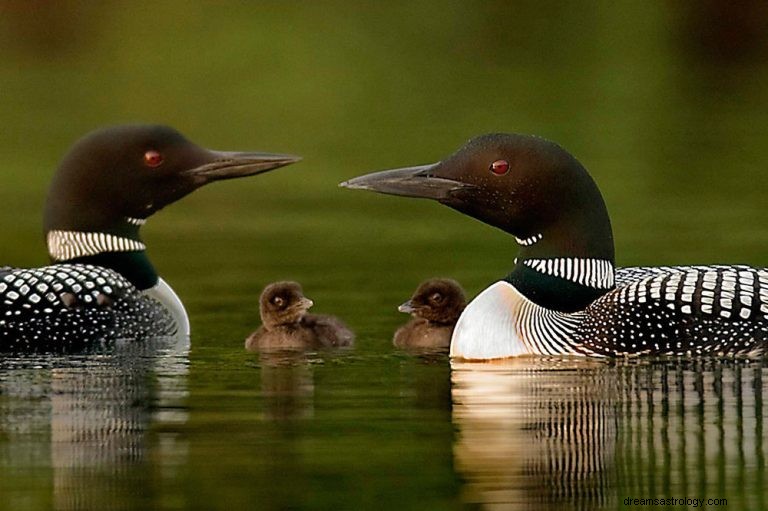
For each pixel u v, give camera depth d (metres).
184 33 31.88
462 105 27.73
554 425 9.34
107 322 12.28
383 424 9.43
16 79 30.22
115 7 32.81
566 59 31.61
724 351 10.91
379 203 20.75
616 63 31.67
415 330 12.45
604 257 11.34
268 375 10.97
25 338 11.95
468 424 9.39
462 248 17.34
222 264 16.53
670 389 10.12
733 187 21.03
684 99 28.75
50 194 13.06
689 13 32.75
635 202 19.86
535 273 11.34
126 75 30.42
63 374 11.02
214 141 24.59
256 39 31.12
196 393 10.34
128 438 9.08
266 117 26.95
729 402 9.78
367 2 32.62
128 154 12.88
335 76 30.12
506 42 32.22
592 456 8.63
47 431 9.30
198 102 28.19
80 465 8.59
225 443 9.02
